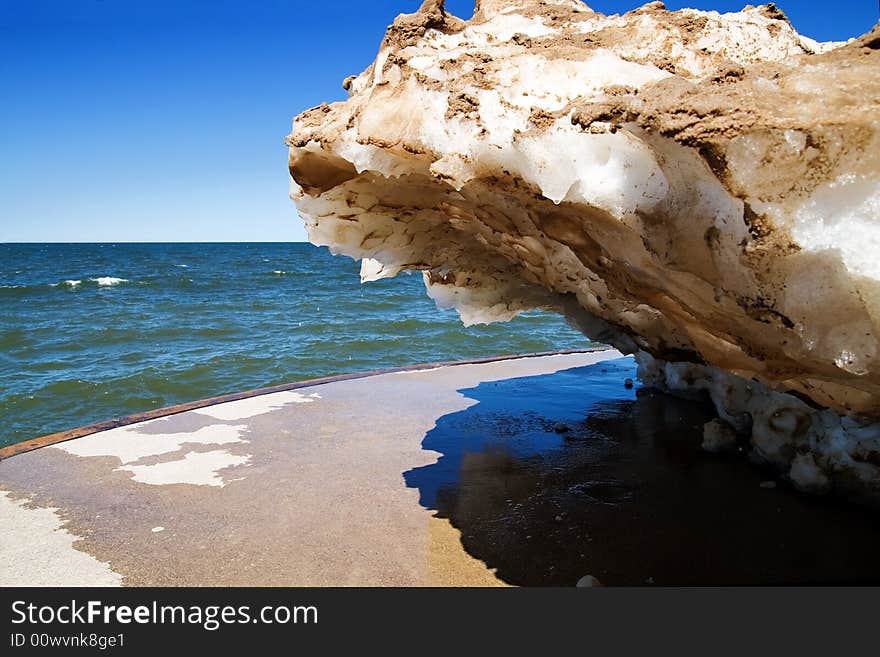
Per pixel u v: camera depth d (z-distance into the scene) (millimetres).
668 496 3027
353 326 14703
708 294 1748
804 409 3059
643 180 1612
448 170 2033
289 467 3514
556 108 1854
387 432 4156
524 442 3928
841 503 2908
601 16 2271
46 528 2779
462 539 2641
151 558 2512
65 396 8430
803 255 1368
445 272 3662
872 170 1251
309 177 2633
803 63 1451
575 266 2607
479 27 2334
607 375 5863
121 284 29141
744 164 1341
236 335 13484
